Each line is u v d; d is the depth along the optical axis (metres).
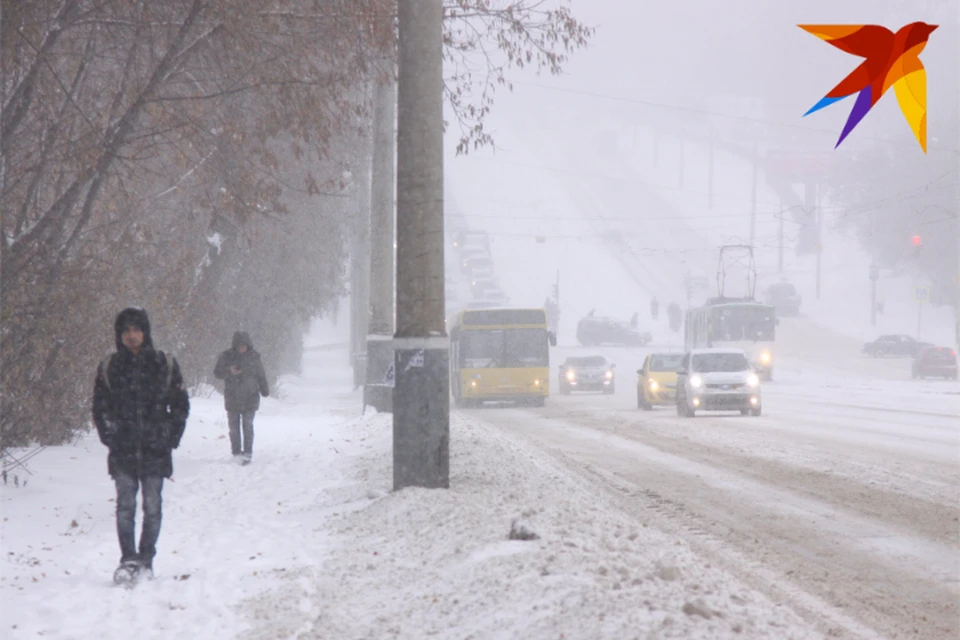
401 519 41.41
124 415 33.25
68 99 57.62
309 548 37.56
